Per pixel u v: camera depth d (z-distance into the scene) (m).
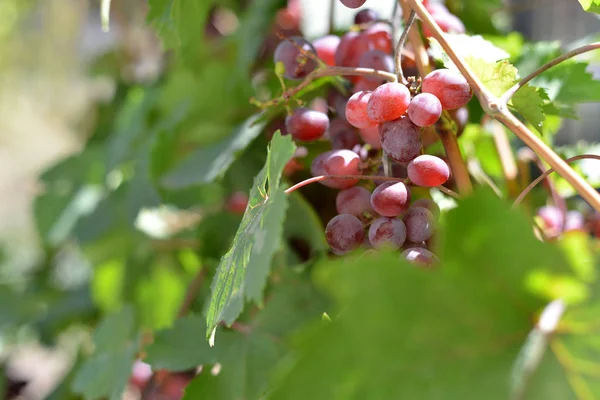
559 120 0.67
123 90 1.27
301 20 0.82
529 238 0.43
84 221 1.01
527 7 0.82
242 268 0.51
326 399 0.43
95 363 0.73
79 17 1.68
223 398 0.60
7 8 1.68
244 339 0.61
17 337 1.24
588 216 0.65
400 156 0.52
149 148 0.88
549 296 0.44
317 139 0.59
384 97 0.52
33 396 1.26
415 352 0.44
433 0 0.70
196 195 0.90
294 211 0.65
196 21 0.67
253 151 0.72
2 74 1.80
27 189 2.11
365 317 0.44
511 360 0.44
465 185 0.54
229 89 0.84
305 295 0.61
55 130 2.05
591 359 0.44
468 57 0.54
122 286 0.96
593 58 0.72
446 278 0.44
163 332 0.62
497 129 0.64
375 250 0.52
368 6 0.74
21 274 1.39
